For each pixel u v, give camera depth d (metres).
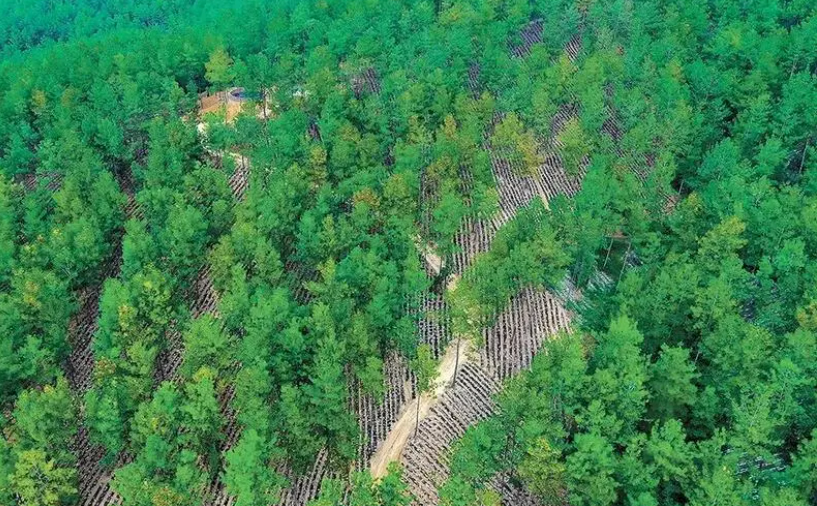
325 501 66.06
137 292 89.81
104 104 127.69
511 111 119.00
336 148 111.88
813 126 115.56
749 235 98.75
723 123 121.88
